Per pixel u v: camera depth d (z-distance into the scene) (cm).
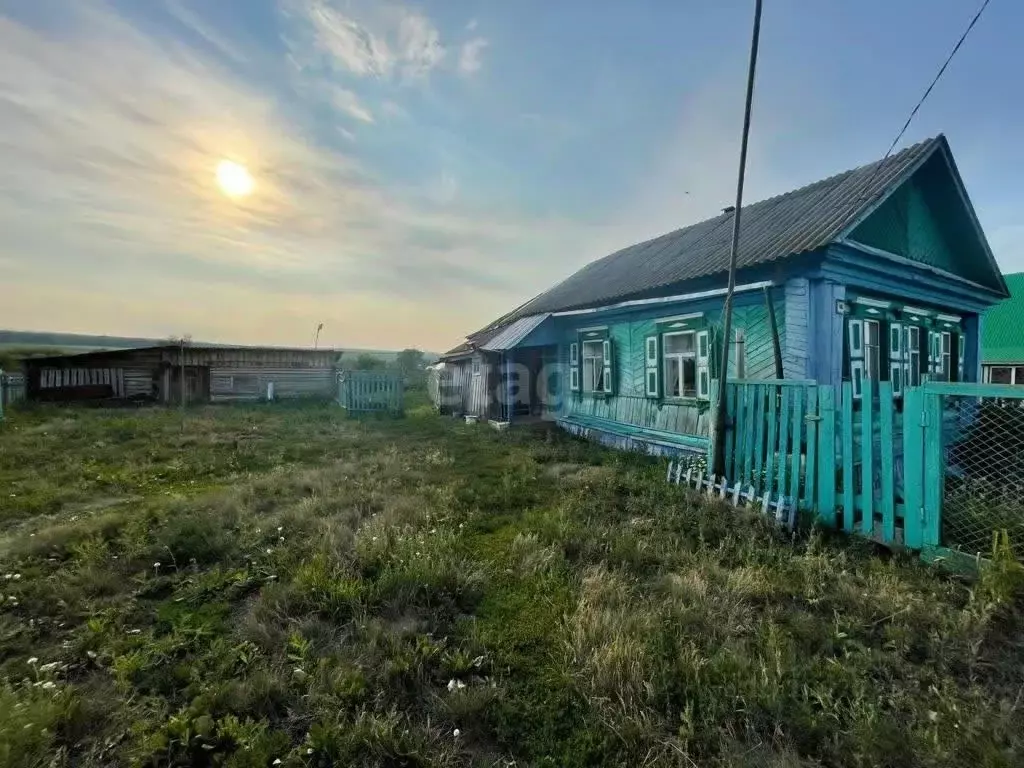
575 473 770
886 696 259
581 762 223
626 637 298
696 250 1047
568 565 423
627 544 447
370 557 414
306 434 1215
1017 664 287
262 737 230
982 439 468
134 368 2044
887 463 452
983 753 216
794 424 533
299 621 326
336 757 222
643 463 855
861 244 747
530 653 305
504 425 1288
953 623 317
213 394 2128
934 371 1013
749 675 271
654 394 1000
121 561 418
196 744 227
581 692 264
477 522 539
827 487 500
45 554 435
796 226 816
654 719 244
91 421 1347
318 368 2328
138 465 823
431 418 1628
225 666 279
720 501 578
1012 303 1795
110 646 299
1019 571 340
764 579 385
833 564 418
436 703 256
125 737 235
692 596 356
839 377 723
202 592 376
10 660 287
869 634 317
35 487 664
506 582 397
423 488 657
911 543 432
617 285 1155
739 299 817
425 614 341
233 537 471
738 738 236
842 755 224
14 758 207
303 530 497
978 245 1027
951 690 264
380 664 285
